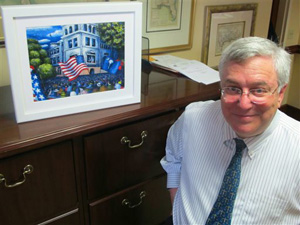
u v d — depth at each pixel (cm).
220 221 92
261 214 90
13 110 107
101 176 112
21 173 93
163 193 137
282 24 236
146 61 151
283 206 88
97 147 106
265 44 76
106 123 102
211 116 98
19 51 90
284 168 85
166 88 130
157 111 113
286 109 294
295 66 276
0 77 130
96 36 100
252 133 81
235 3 196
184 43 183
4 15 84
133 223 134
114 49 104
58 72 98
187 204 102
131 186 124
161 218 144
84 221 116
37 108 99
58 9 90
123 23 102
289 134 85
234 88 78
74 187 107
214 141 96
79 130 97
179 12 173
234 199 89
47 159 97
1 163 89
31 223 102
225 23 196
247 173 88
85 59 101
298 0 242
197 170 99
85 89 104
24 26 88
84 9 94
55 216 107
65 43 96
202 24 187
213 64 203
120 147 112
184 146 104
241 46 76
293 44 262
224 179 91
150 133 117
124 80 110
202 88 130
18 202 96
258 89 76
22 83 94
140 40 107
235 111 80
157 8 163
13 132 93
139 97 114
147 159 122
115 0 144
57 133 94
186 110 105
